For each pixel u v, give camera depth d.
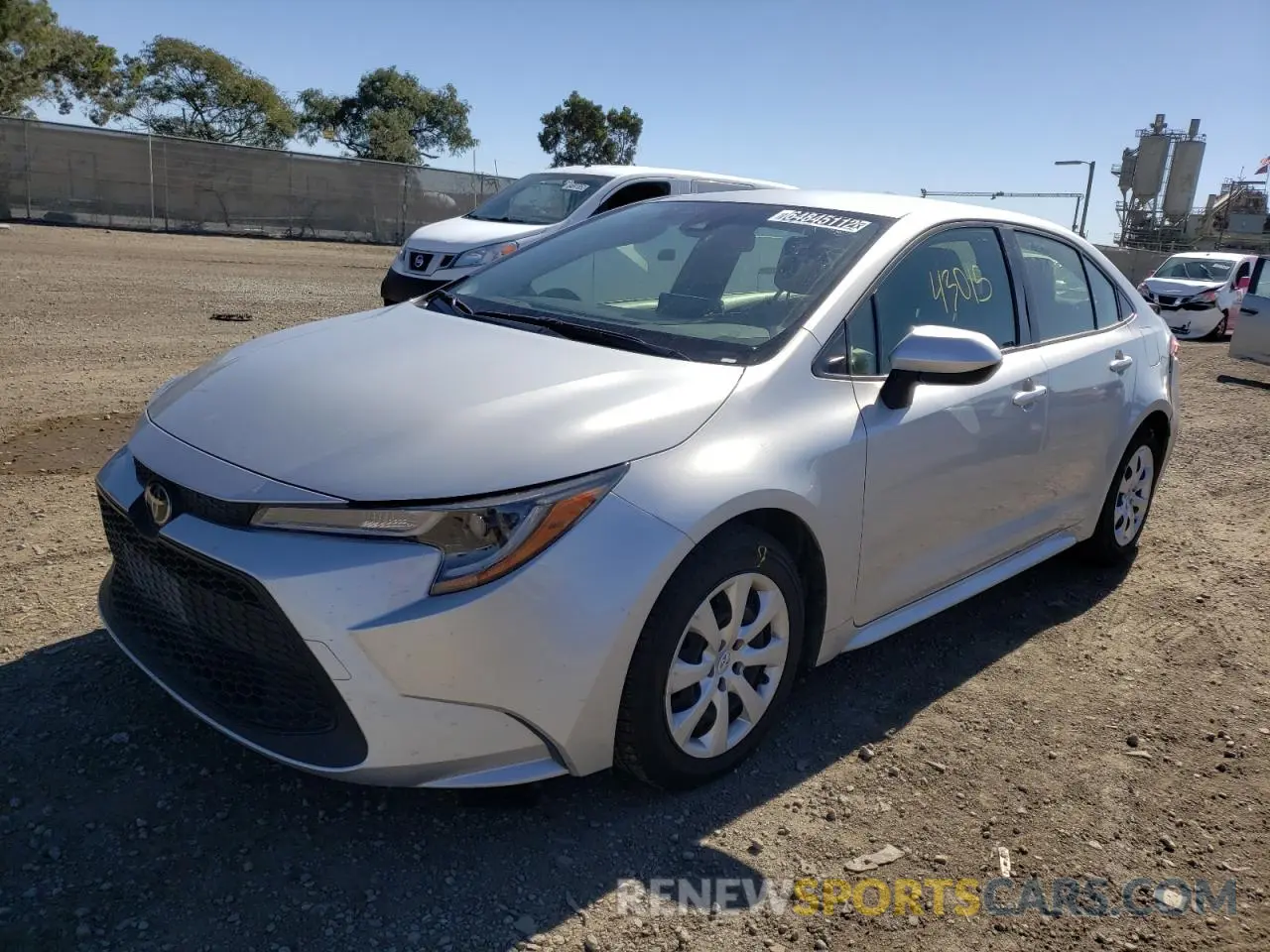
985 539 3.88
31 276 13.06
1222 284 18.38
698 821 2.86
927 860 2.79
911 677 3.82
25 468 5.22
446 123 51.22
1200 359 14.86
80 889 2.41
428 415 2.65
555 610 2.46
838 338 3.26
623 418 2.71
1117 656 4.12
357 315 3.82
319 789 2.84
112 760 2.89
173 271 15.23
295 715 2.51
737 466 2.78
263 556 2.39
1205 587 4.93
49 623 3.62
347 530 2.40
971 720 3.54
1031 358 4.02
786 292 3.39
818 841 2.82
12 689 3.19
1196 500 6.51
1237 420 9.48
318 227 26.45
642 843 2.75
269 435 2.65
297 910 2.40
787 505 2.89
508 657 2.43
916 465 3.37
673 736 2.78
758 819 2.89
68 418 6.23
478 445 2.53
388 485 2.42
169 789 2.79
